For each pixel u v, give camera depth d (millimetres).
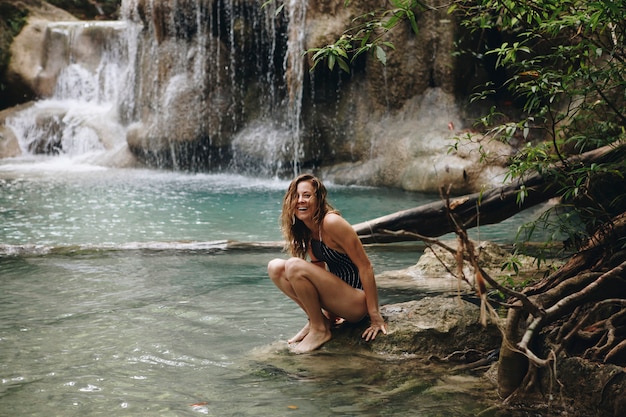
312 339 4875
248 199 12867
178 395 4062
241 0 15984
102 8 22969
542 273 6750
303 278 4793
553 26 4719
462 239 3182
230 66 16531
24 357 4719
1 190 13508
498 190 5922
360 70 15414
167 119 16594
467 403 3959
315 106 15672
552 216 10055
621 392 3686
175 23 16734
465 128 13820
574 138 5125
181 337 5164
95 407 3889
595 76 4676
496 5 4984
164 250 8312
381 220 6305
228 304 6074
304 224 4969
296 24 14898
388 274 7141
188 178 15688
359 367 4496
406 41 14594
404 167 13938
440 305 4938
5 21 20656
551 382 3711
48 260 7836
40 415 3781
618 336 4121
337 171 15188
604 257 4582
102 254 8117
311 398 4020
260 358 4691
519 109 13703
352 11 14391
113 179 15266
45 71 20719
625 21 4496
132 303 6102
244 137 16344
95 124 18672
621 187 5145
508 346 3799
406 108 14789
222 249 8367
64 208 11672
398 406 3910
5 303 6090
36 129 19375
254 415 3781
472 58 14039
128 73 18141
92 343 5016
